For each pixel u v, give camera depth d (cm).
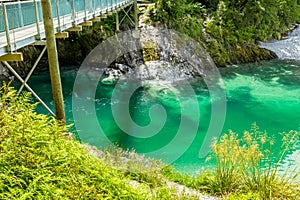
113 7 1155
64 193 263
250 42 1563
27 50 1223
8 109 316
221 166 508
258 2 1594
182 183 509
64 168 286
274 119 902
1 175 250
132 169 475
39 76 1222
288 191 469
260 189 465
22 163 270
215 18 1538
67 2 785
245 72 1358
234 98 1072
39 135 299
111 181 307
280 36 1709
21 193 244
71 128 813
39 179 263
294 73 1329
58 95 566
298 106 998
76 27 789
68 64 1391
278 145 716
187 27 1446
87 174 300
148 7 1502
